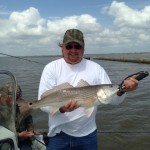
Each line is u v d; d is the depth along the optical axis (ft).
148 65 67.82
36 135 7.00
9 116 5.02
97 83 4.92
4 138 4.59
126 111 17.40
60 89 4.68
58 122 4.82
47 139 5.12
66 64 4.88
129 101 20.44
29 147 6.69
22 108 4.98
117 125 14.73
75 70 4.86
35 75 44.14
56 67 4.88
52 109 4.74
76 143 4.87
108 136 13.02
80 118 4.77
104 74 5.03
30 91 26.25
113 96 4.60
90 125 4.91
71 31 4.79
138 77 4.40
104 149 11.70
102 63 82.23
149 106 18.75
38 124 14.75
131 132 13.42
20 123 6.56
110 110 17.71
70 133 4.85
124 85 4.45
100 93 4.58
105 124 14.98
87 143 4.88
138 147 11.79
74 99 4.59
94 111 4.89
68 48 4.78
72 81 4.83
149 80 33.81
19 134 6.49
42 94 4.82
